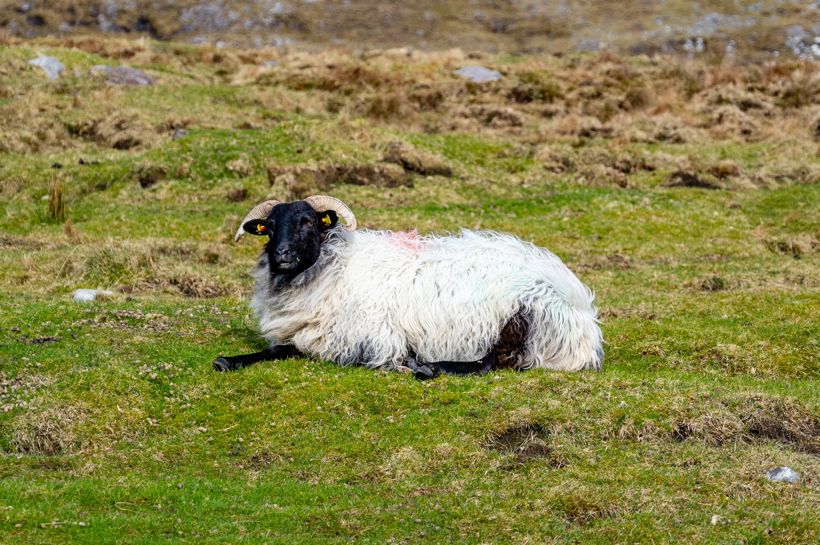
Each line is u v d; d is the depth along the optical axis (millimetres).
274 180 25953
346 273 12414
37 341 13008
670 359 14070
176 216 23531
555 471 9867
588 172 28578
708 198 26734
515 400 11242
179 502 9000
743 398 11469
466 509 8992
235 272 19234
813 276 19391
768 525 8742
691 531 8641
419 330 12258
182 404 11352
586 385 11664
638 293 18203
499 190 27219
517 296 12211
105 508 8781
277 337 12727
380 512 8898
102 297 16547
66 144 30016
